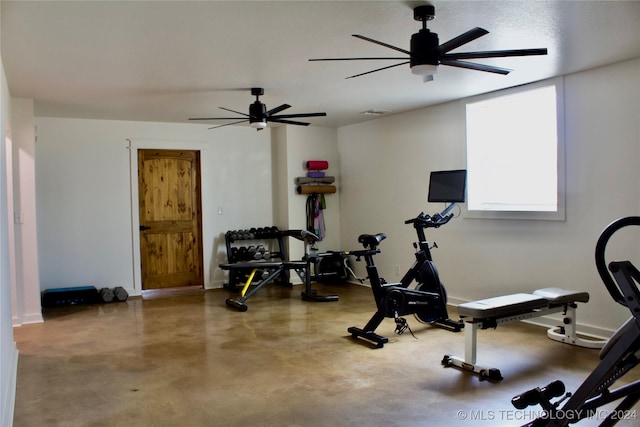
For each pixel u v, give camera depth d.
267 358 4.08
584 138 4.59
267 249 7.98
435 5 2.93
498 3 2.92
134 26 3.18
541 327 4.93
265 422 2.90
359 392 3.33
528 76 4.75
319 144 7.98
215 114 6.47
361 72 4.42
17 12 2.91
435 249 6.30
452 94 5.55
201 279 7.60
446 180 5.08
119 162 6.95
